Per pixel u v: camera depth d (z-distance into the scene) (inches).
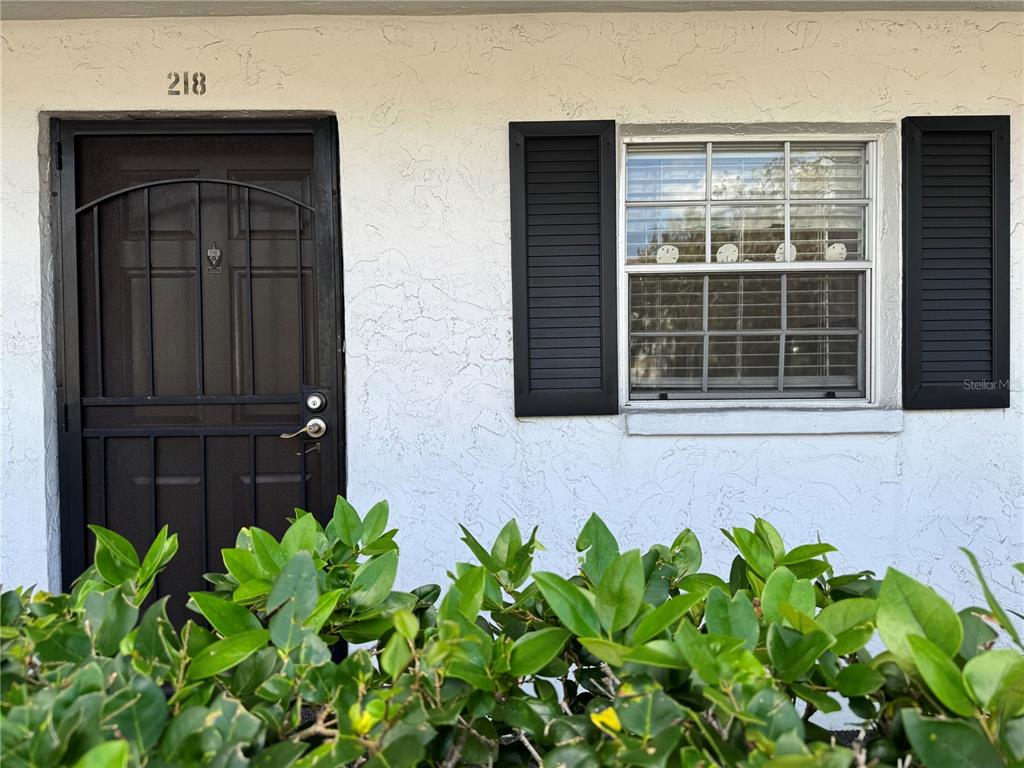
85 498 126.3
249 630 50.4
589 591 53.2
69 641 47.8
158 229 127.4
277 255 127.8
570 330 123.5
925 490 125.3
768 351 129.8
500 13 120.7
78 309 125.0
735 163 128.6
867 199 128.0
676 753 42.4
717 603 49.7
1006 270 124.0
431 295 122.5
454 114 121.6
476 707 47.9
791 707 42.1
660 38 122.0
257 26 120.1
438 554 123.5
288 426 127.6
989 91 123.3
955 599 125.3
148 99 120.1
